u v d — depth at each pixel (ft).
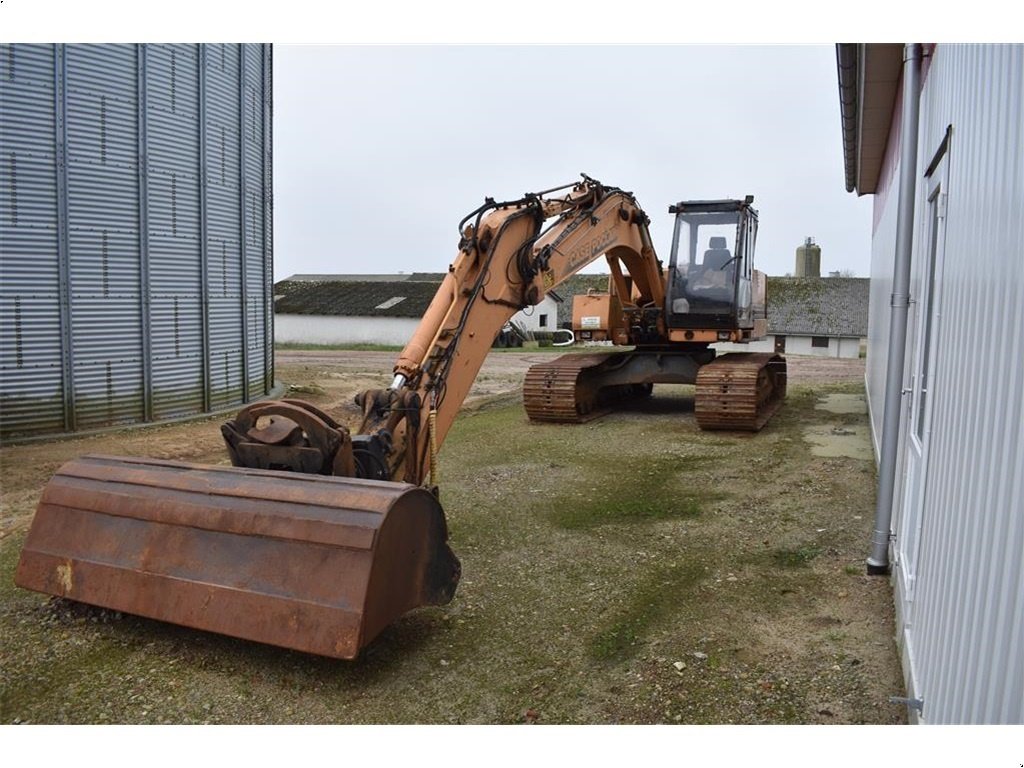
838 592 16.65
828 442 32.55
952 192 11.57
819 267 150.10
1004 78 8.43
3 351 32.78
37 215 33.27
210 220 40.65
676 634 14.75
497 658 13.89
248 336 44.78
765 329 45.03
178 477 14.48
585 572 17.99
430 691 12.78
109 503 14.62
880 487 17.37
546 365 39.47
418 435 17.74
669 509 22.95
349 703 12.41
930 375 12.87
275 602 12.62
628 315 40.06
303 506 13.10
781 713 12.01
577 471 28.02
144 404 37.52
